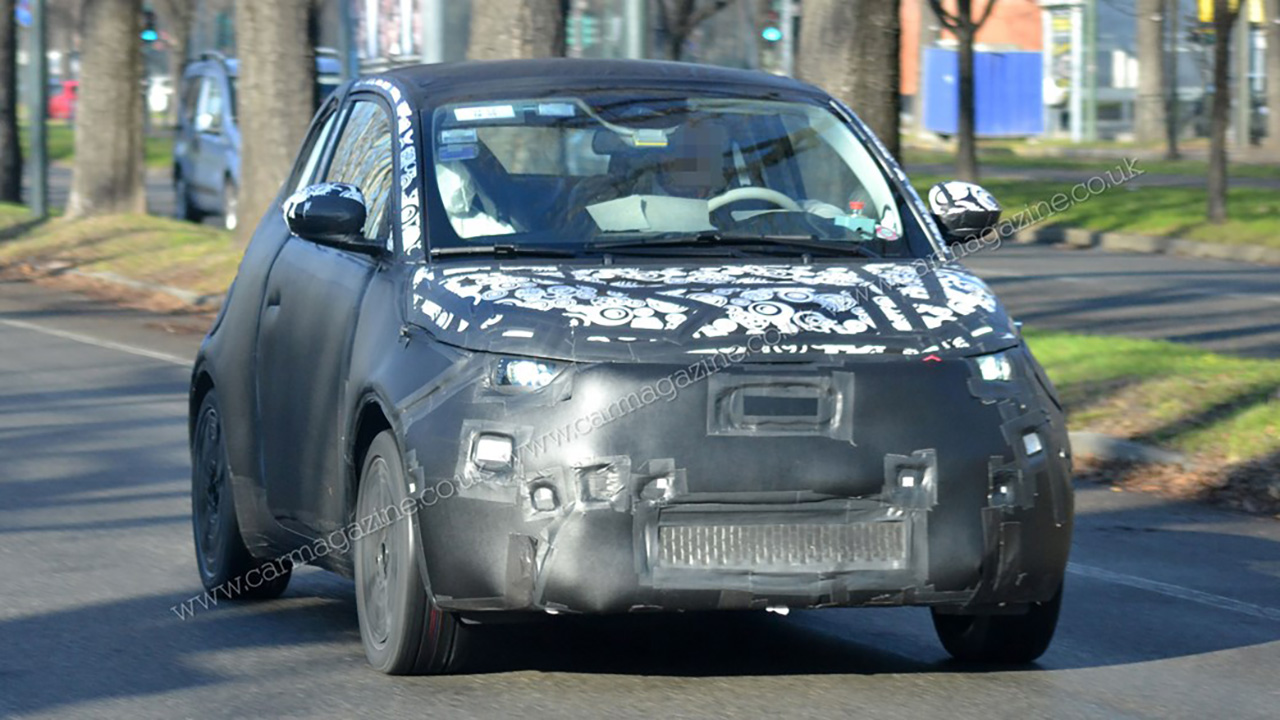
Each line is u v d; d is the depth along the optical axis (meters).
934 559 15.09
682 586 14.83
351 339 17.41
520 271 16.73
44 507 26.91
